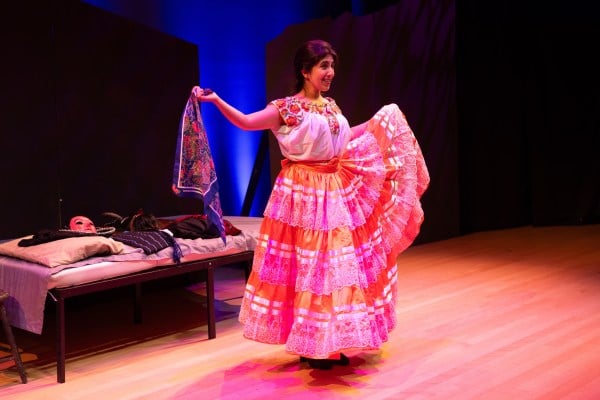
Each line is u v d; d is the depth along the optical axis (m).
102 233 3.75
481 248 6.35
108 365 3.47
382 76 6.33
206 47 5.55
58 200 4.55
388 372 3.14
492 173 7.37
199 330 4.08
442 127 6.75
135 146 4.98
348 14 6.10
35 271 3.24
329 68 3.03
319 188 3.01
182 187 3.28
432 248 6.44
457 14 6.90
